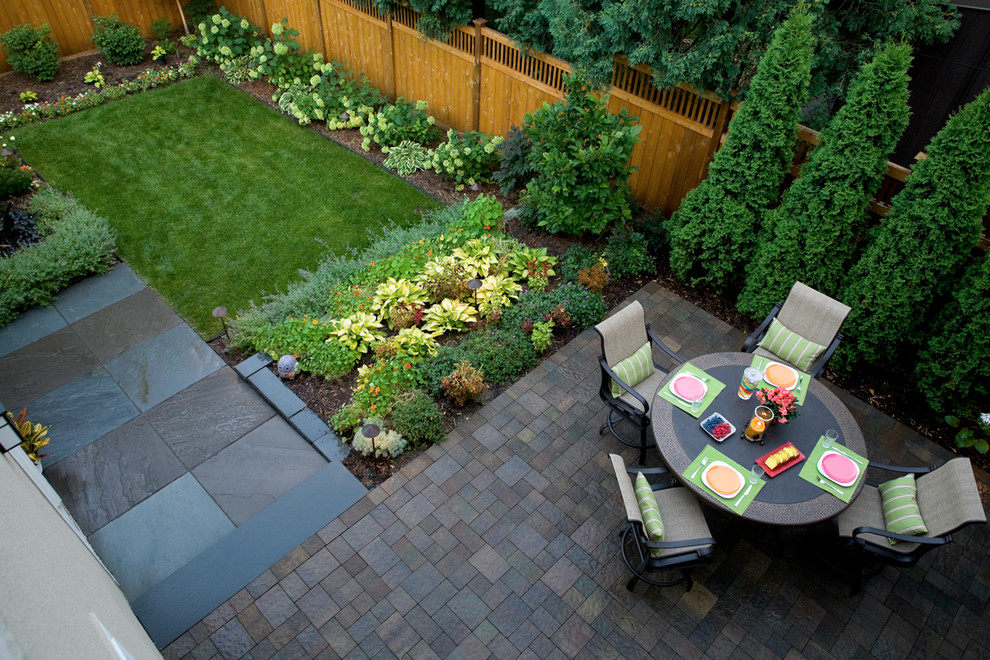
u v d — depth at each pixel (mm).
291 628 4551
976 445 5754
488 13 9141
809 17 5773
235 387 6387
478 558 4977
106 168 9367
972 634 4656
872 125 5566
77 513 5277
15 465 3754
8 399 6215
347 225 8570
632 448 5781
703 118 7250
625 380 5516
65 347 6770
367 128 9922
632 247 7629
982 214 5348
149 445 5828
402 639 4516
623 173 7391
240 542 5016
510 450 5742
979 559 5098
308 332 6555
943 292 5906
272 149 9922
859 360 6625
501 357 6355
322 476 5477
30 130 10039
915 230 5605
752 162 6422
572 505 5348
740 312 7199
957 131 5129
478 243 7641
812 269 6418
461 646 4496
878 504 4789
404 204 8961
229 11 12820
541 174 7887
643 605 4738
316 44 11695
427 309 7168
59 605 2139
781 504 4406
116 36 11422
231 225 8477
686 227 7102
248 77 11523
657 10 6559
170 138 10047
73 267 7426
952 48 7363
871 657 4520
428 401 5906
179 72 11516
